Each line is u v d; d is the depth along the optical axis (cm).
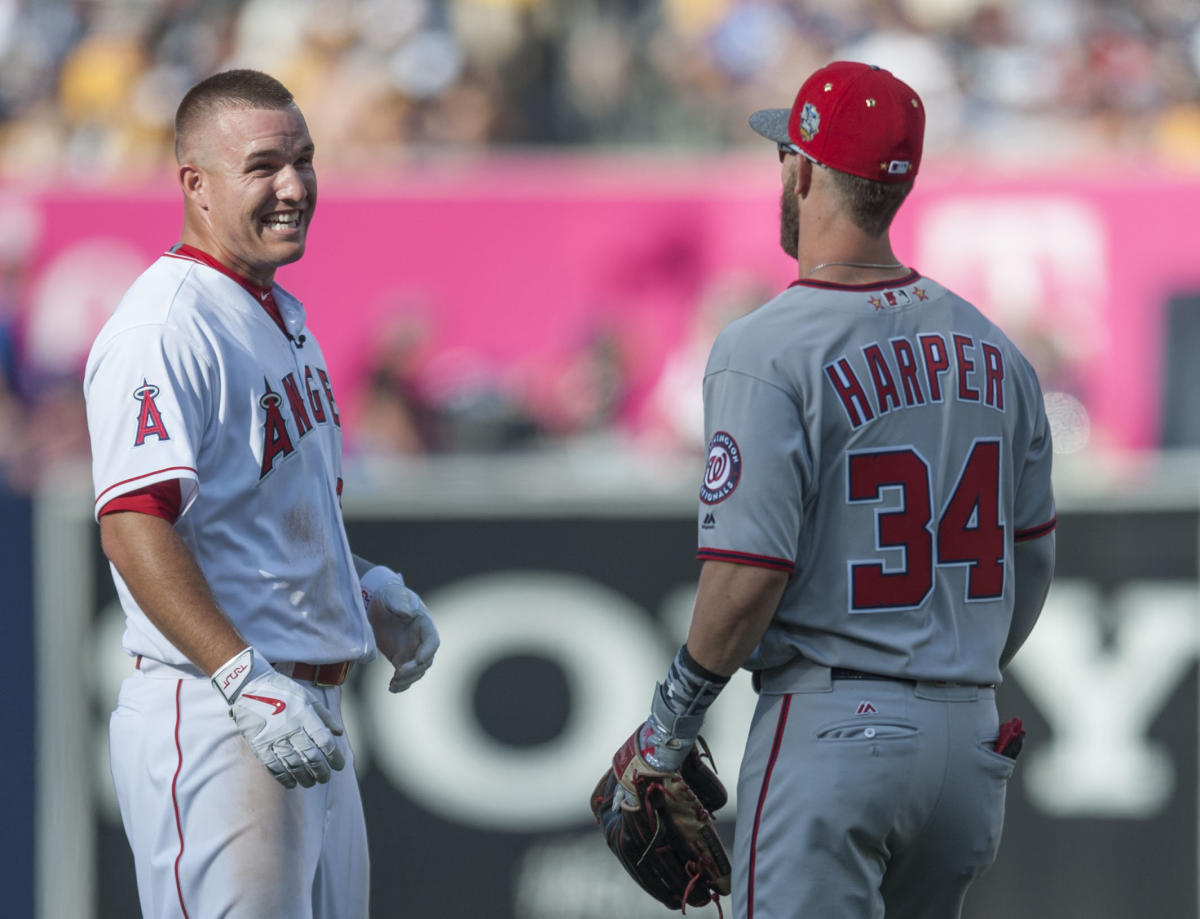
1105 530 2016
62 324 2666
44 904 2056
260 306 973
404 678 1066
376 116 3191
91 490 2306
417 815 1988
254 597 933
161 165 3209
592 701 2023
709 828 930
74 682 2102
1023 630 993
